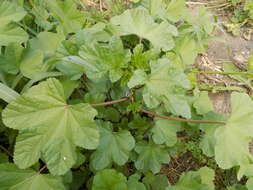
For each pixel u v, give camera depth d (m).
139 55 0.34
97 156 0.33
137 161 0.38
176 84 0.33
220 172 0.44
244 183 0.44
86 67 0.33
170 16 0.49
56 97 0.28
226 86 0.53
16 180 0.28
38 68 0.34
